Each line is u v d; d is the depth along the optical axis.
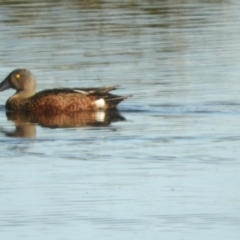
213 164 15.20
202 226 12.76
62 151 16.20
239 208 13.28
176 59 22.75
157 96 19.67
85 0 29.42
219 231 12.59
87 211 13.34
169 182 14.41
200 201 13.60
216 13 27.95
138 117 18.53
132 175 14.77
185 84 20.41
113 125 17.97
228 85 20.22
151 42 24.64
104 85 20.73
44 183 14.52
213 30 25.81
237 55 22.89
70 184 14.43
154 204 13.55
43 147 16.52
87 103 19.61
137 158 15.62
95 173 14.91
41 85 21.00
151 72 21.61
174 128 17.47
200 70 21.59
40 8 28.59
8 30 26.06
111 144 16.52
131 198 13.79
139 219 13.04
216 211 13.24
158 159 15.55
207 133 17.02
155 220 12.99
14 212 13.38
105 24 26.66
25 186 14.40
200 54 23.17
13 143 16.86
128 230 12.67
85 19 27.25
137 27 26.34
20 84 20.22
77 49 23.97
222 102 19.06
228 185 14.17
